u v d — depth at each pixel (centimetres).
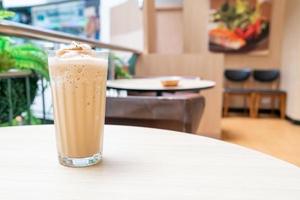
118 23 381
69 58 46
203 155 52
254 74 452
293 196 37
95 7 437
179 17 464
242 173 44
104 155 52
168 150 54
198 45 457
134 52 279
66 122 47
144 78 232
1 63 127
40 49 138
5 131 67
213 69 292
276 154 252
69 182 41
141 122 131
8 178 42
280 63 452
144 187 39
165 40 474
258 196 37
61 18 452
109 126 73
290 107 398
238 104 464
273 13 445
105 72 50
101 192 38
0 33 116
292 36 399
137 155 52
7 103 142
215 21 451
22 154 52
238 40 452
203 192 38
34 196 37
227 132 329
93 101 48
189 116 132
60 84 47
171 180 42
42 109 154
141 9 321
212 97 294
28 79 149
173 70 296
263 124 376
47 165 47
